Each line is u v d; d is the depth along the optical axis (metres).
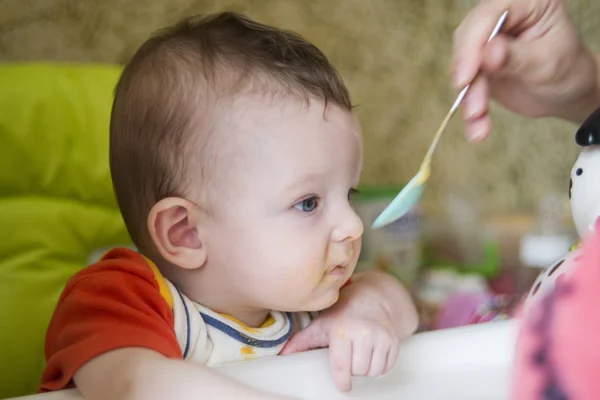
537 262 1.29
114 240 0.92
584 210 0.50
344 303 0.64
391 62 1.36
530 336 0.23
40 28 1.06
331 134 0.58
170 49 0.62
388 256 1.22
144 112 0.61
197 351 0.59
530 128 1.50
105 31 1.11
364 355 0.50
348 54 1.31
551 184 1.51
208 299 0.62
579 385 0.21
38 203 0.87
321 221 0.58
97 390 0.45
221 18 0.66
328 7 1.28
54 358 0.50
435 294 1.17
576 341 0.21
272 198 0.57
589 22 1.43
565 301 0.22
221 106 0.57
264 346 0.63
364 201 1.21
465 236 1.38
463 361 0.51
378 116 1.35
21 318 0.82
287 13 1.24
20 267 0.84
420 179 0.51
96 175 0.90
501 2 0.62
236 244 0.58
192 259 0.60
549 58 0.67
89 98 0.91
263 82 0.58
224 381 0.43
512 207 1.50
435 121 1.42
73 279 0.58
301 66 0.60
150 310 0.53
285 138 0.57
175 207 0.59
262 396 0.42
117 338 0.48
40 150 0.87
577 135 0.51
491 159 1.47
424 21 1.39
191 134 0.58
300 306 0.59
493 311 0.94
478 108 0.60
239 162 0.57
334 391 0.48
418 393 0.50
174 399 0.42
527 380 0.23
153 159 0.60
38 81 0.88
